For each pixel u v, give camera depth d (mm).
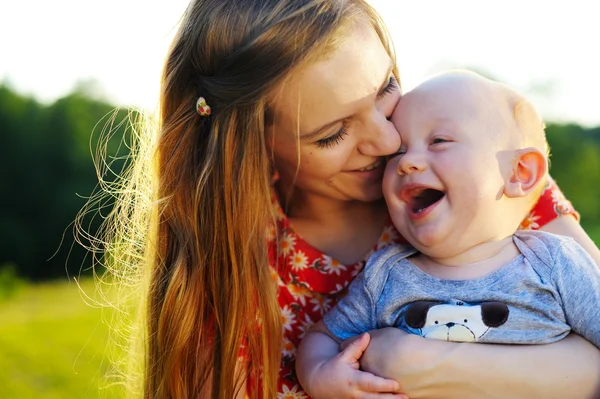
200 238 1948
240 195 1855
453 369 1612
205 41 1838
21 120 15320
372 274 1810
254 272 1889
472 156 1680
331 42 1671
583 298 1624
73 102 15680
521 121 1761
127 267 2178
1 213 15070
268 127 1812
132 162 2229
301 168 1819
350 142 1758
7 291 12836
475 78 1794
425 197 1774
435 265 1760
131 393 2197
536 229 1867
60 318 9133
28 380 6160
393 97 1811
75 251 14875
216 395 1900
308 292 1981
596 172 13547
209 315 1969
